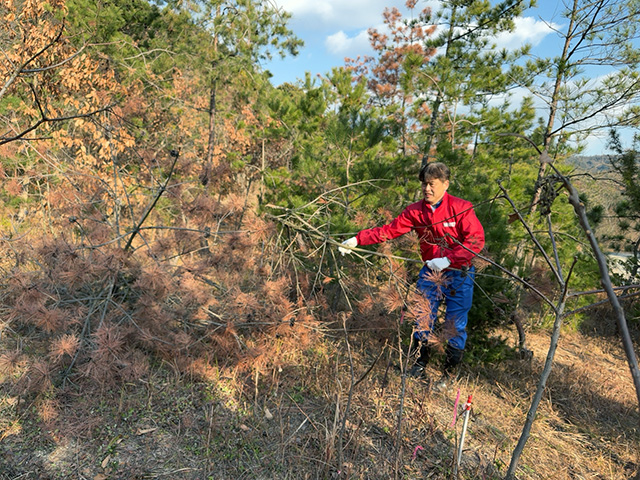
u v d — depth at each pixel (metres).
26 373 2.31
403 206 4.50
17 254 3.05
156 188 3.22
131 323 2.89
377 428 2.61
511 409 3.16
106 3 7.34
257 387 2.78
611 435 3.05
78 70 5.54
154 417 2.39
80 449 2.10
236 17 6.53
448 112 6.17
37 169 4.86
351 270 3.93
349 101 5.50
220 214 3.10
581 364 4.61
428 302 2.59
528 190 5.91
